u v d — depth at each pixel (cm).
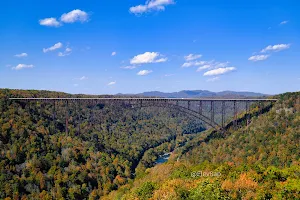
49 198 6412
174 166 6128
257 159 6425
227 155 7088
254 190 3359
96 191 7125
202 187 3494
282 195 3084
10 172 6712
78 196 6844
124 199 4600
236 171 4097
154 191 4228
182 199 3506
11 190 6319
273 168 4059
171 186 4003
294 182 3444
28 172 6931
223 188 3394
